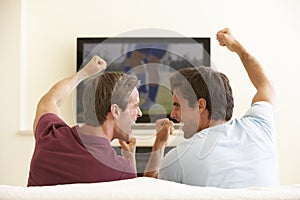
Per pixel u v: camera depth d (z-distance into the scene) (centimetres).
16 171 454
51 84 470
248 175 128
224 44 172
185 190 59
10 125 460
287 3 481
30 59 471
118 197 57
